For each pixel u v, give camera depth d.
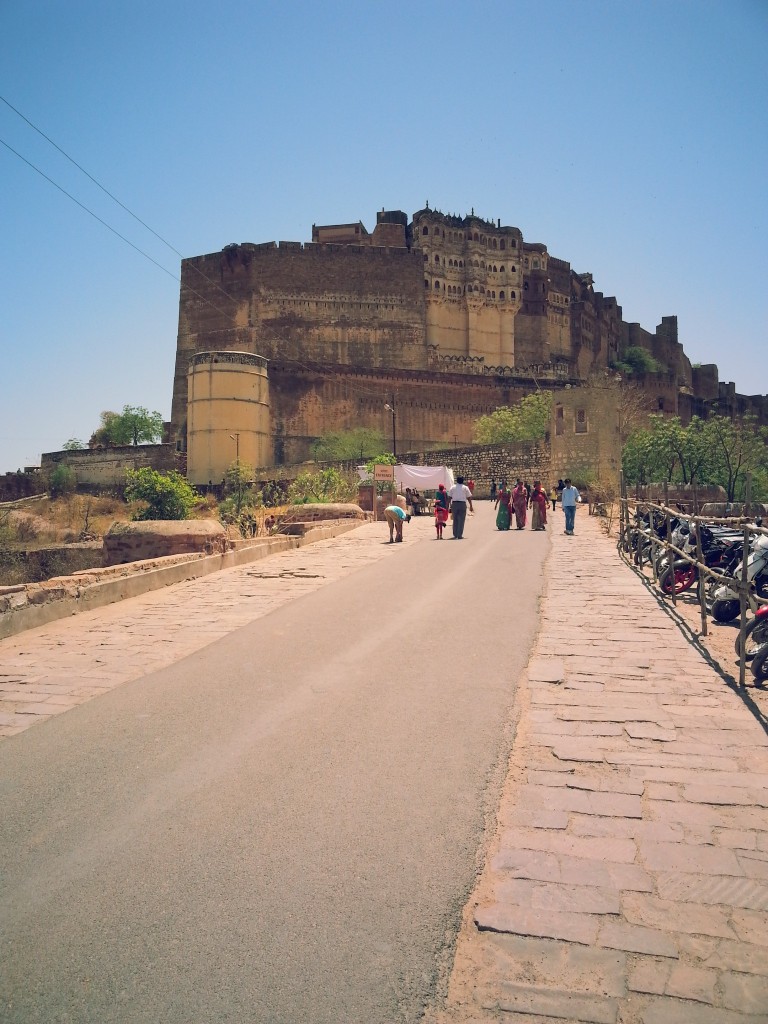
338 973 3.13
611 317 109.12
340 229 93.44
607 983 3.07
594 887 3.67
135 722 6.04
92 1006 2.99
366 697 6.47
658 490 28.06
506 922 3.43
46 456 74.81
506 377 80.50
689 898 3.57
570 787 4.71
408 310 86.81
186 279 89.56
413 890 3.65
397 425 76.69
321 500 31.98
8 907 3.60
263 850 4.02
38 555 25.30
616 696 6.41
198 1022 2.90
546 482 43.06
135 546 15.91
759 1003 2.95
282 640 8.69
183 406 87.31
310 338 84.81
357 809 4.44
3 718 6.30
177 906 3.56
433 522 28.09
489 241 90.81
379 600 11.04
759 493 37.38
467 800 4.52
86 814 4.48
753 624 6.97
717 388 119.88
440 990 3.04
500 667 7.29
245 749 5.39
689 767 4.96
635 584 12.17
